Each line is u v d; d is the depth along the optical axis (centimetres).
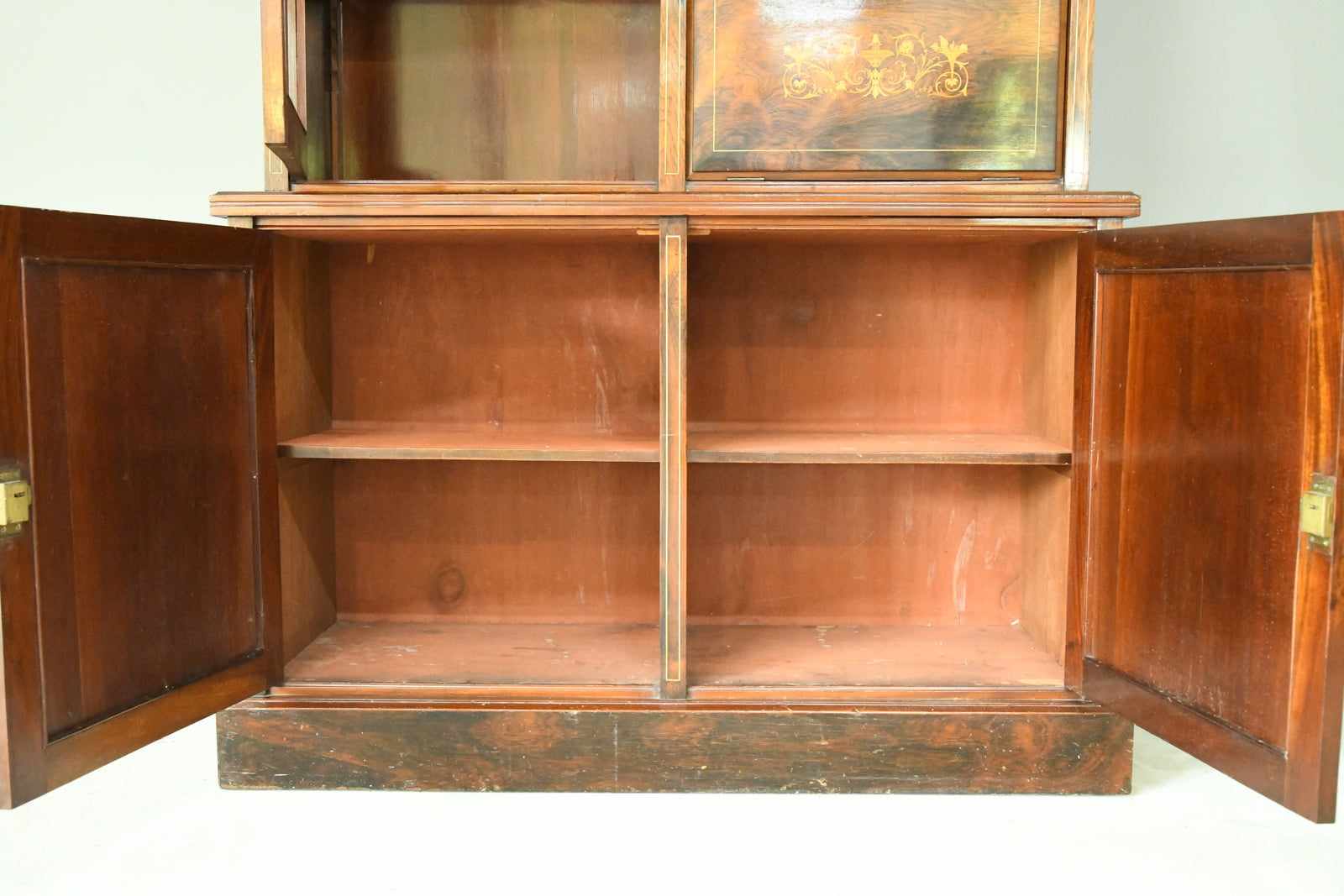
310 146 249
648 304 281
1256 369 183
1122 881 198
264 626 235
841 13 227
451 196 225
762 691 235
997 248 277
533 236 243
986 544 288
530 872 200
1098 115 297
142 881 196
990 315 279
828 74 228
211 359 221
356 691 236
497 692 236
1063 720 229
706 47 227
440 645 269
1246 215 299
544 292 282
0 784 176
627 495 289
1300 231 172
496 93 271
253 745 232
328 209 226
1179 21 295
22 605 179
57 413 186
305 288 263
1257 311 183
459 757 231
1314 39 294
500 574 292
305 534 267
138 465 203
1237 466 188
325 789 233
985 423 281
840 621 290
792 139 229
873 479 287
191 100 302
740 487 287
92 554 194
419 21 270
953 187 226
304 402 263
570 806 226
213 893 192
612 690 236
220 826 217
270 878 197
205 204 304
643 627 287
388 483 289
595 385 283
